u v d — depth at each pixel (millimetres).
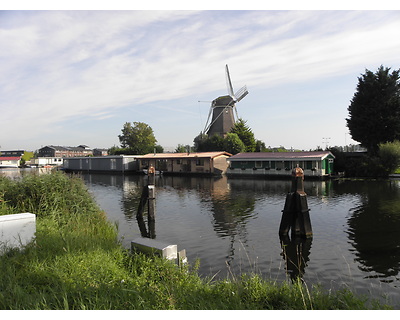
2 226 6625
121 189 30031
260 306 5133
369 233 12602
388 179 33719
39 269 5715
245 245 11414
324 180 34344
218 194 24656
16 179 13750
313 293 5898
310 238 12141
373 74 41562
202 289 5891
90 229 10555
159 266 6398
